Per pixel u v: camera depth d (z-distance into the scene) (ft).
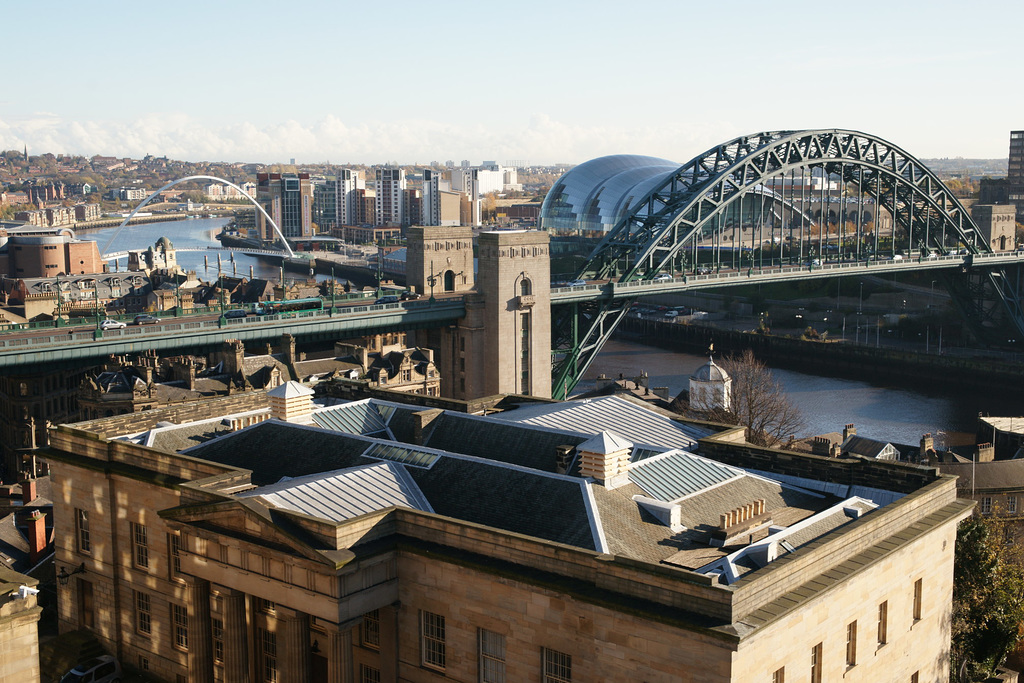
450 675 185.16
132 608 245.45
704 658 152.25
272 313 540.93
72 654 248.52
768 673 157.17
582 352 615.16
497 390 536.83
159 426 259.19
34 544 309.22
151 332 444.96
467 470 206.28
